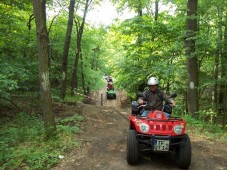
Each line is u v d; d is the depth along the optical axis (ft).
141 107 22.13
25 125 30.96
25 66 36.86
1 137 25.67
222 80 36.40
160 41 50.34
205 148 24.44
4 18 37.14
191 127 33.22
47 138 24.85
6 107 38.86
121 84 60.54
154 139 18.21
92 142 25.13
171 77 49.83
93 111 44.93
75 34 85.61
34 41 40.04
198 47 37.83
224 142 26.89
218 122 43.60
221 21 35.99
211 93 55.42
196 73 39.09
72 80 79.00
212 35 36.24
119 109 52.29
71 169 19.01
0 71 30.50
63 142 24.09
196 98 39.19
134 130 19.77
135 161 19.38
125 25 49.78
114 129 31.94
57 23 74.13
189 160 18.58
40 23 23.94
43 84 24.95
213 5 37.70
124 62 58.70
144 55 55.21
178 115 42.45
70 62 86.69
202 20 38.68
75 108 45.57
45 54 24.71
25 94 43.16
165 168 19.36
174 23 46.11
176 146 19.66
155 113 19.75
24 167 19.08
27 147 23.08
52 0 62.49
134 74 54.65
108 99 102.78
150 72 50.83
